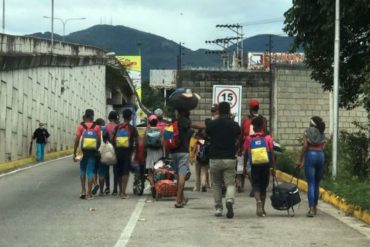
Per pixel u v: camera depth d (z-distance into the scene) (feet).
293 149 94.68
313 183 40.04
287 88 106.22
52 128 137.90
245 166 48.73
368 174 55.21
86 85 188.03
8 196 50.93
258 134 39.50
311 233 33.71
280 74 105.70
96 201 47.34
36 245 30.19
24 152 109.91
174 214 40.52
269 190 55.88
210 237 32.30
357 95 69.10
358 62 66.64
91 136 48.26
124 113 49.08
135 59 404.98
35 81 120.47
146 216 39.63
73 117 166.09
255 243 30.68
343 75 67.87
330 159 57.98
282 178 65.41
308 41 66.03
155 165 48.52
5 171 79.71
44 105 129.49
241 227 35.50
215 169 38.96
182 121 43.50
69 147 159.53
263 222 37.37
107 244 30.48
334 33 60.18
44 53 129.08
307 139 39.99
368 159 57.11
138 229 34.73
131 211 41.86
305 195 51.78
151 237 32.30
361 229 35.19
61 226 35.78
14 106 102.63
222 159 38.58
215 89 64.54
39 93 124.26
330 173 57.11
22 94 108.88
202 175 54.80
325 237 32.55
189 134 43.68
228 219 38.50
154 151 49.01
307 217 39.58
